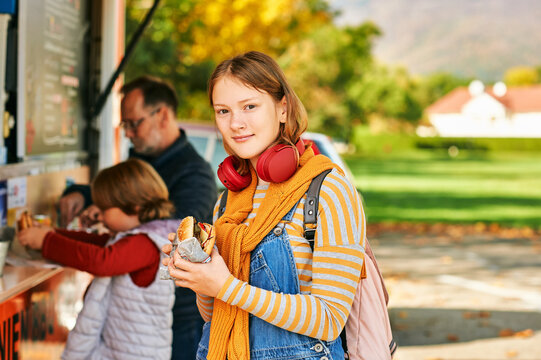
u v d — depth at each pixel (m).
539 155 64.25
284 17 16.59
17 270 2.63
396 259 10.14
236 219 1.79
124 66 4.18
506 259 10.27
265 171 1.69
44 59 3.52
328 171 1.73
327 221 1.66
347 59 48.25
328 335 1.64
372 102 68.31
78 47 4.18
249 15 15.74
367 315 1.84
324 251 1.65
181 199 3.38
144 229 2.78
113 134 4.60
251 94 1.74
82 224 3.54
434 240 12.52
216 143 7.46
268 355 1.70
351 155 61.56
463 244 12.01
